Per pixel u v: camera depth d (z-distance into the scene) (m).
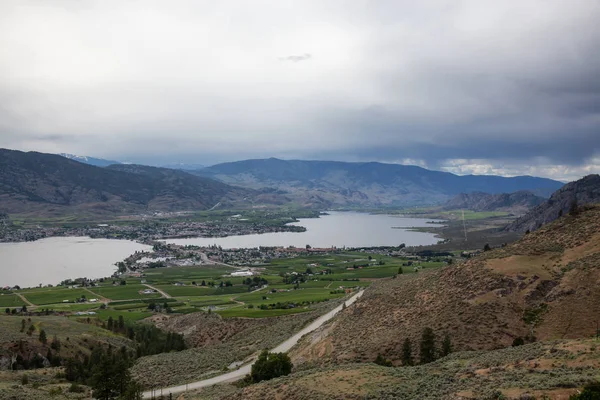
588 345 52.25
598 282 77.94
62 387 98.62
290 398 55.97
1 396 81.06
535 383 42.06
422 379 53.88
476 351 66.25
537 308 78.81
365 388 54.34
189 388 86.19
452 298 88.94
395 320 91.38
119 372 85.81
